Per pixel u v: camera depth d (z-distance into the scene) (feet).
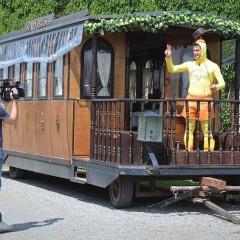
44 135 41.52
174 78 38.01
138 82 42.04
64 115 38.06
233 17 47.09
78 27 36.22
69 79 38.06
